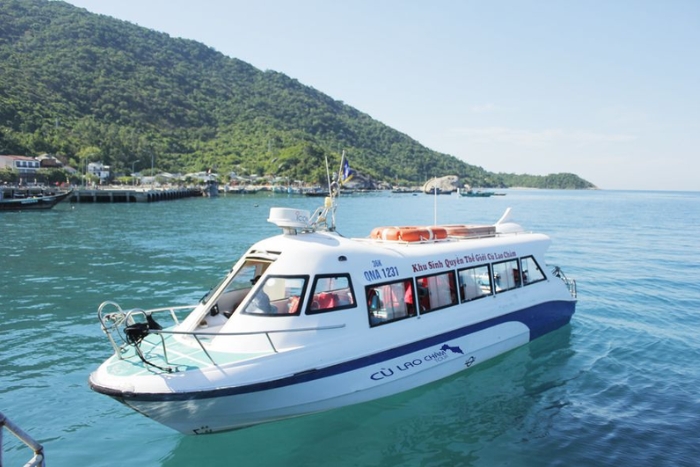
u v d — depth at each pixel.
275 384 8.27
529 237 14.45
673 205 120.00
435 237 12.54
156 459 8.55
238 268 9.86
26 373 12.01
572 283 15.48
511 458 8.65
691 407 10.54
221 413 8.29
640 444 9.12
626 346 14.13
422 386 10.55
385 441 9.07
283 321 8.79
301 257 9.28
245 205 88.31
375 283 9.92
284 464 8.41
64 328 15.43
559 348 13.92
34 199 67.62
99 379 8.04
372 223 56.28
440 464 8.45
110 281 22.23
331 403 9.08
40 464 4.64
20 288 20.72
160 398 7.66
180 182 148.50
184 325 9.52
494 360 12.42
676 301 19.50
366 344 9.45
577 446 9.04
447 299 11.36
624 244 38.00
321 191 145.38
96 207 76.44
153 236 39.59
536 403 10.62
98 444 9.01
